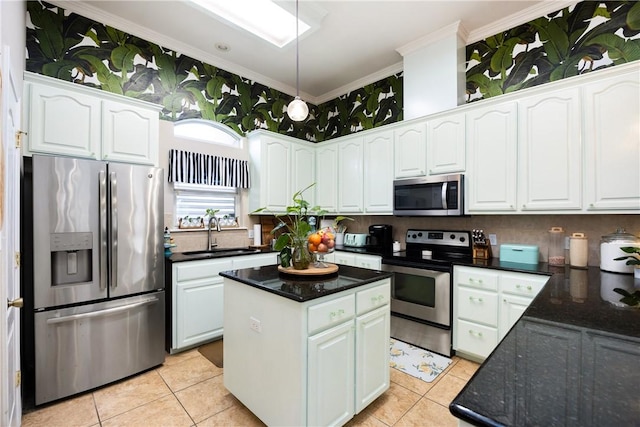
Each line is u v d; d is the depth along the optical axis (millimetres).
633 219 2250
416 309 2766
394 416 1823
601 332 993
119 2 2566
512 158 2504
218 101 3574
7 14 1432
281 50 3141
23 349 2012
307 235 1975
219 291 2914
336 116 4406
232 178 3598
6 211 1293
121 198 2254
